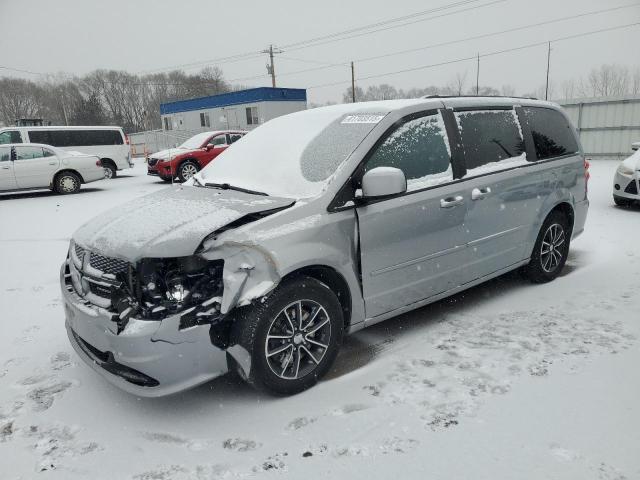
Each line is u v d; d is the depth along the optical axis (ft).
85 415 9.34
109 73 285.64
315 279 9.59
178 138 130.52
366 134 10.72
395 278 10.98
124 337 8.15
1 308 15.29
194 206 9.97
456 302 14.21
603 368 10.14
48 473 7.80
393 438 8.24
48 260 21.12
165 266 8.55
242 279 8.52
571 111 59.93
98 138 56.59
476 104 13.01
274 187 10.57
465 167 12.23
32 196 44.14
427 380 10.01
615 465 7.37
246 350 8.86
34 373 10.99
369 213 10.26
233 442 8.36
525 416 8.66
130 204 11.30
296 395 9.70
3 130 52.70
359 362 10.91
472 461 7.59
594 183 37.91
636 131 56.29
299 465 7.70
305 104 125.29
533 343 11.37
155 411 9.38
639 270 16.40
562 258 15.78
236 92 122.52
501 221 13.16
